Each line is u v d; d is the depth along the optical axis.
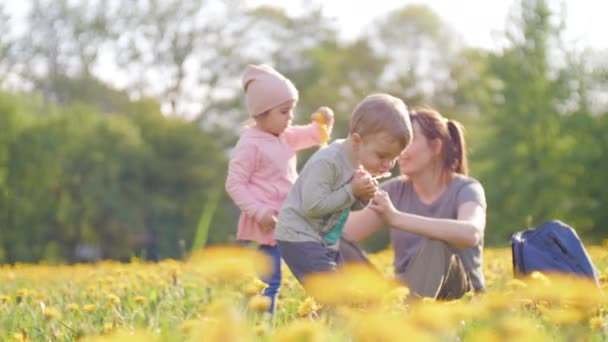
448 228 4.55
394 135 4.46
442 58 53.12
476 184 5.38
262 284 3.52
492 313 3.09
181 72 52.19
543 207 38.78
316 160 4.68
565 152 38.84
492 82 40.47
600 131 39.03
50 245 44.62
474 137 44.84
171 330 3.70
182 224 49.59
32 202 44.62
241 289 3.94
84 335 3.86
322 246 4.75
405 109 4.61
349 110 51.88
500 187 39.09
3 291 8.00
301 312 3.49
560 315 3.15
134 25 52.22
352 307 3.21
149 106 51.94
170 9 52.06
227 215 50.41
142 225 47.56
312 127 6.23
